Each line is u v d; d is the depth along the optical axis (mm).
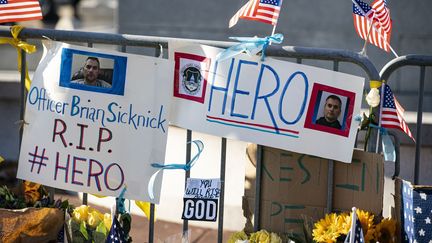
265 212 7117
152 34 14789
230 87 6949
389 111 6895
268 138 6938
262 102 6914
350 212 6941
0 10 7461
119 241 6801
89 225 7109
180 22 14664
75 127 7125
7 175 12031
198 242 9859
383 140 6902
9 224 6969
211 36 14562
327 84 6828
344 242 6602
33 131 7230
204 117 7023
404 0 13516
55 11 25219
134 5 14828
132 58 7023
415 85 13328
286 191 7062
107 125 7086
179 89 7062
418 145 7328
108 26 22922
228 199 10312
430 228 6578
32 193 7453
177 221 10578
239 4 14383
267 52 6891
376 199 6875
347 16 13883
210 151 10391
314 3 14008
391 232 6770
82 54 7086
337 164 6984
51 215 7062
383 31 7012
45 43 7227
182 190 10539
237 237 7098
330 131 6863
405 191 6750
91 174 7133
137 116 7059
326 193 6996
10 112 12703
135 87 7051
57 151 7180
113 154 7098
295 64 6852
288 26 14156
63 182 7184
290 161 7043
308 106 6863
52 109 7172
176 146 10547
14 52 16141
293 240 6910
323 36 14023
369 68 6816
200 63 6988
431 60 6957
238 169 10273
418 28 13516
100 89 7070
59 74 7145
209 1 14492
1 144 12766
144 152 7070
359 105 6812
